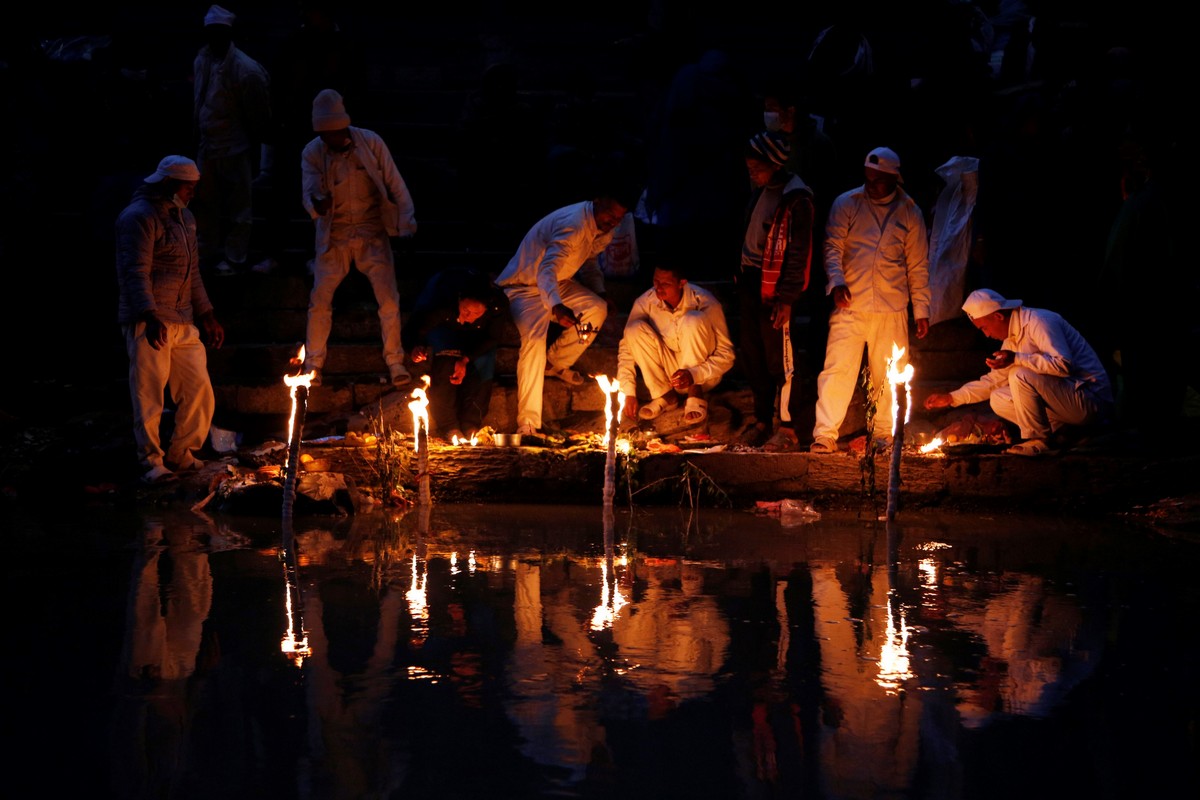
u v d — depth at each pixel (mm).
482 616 5074
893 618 5129
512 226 11930
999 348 10320
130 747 3494
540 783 3262
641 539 7098
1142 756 3508
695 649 4594
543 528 7520
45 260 10758
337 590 5551
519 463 8766
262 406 9547
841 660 4461
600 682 4160
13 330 10508
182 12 15516
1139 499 8453
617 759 3441
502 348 10289
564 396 10031
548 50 16109
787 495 8648
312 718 3758
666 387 9719
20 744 3516
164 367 8547
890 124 10672
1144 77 11641
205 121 10828
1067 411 8750
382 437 8648
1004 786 3281
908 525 7863
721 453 8703
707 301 9539
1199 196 10445
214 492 8305
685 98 10195
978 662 4461
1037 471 8547
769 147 8828
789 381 9023
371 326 10539
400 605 5258
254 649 4523
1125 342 9070
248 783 3242
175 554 6418
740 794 3205
